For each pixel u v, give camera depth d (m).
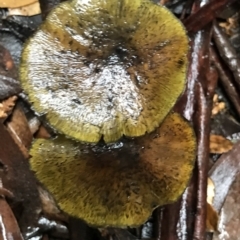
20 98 0.23
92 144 0.20
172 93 0.19
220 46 0.25
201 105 0.23
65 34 0.19
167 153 0.20
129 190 0.20
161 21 0.19
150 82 0.19
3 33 0.24
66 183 0.20
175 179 0.20
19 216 0.22
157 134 0.20
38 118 0.24
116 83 0.19
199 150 0.23
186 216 0.22
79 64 0.19
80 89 0.19
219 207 0.24
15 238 0.21
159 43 0.19
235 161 0.25
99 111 0.19
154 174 0.20
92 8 0.19
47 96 0.19
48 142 0.20
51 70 0.19
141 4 0.19
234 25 0.27
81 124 0.19
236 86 0.25
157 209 0.22
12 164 0.22
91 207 0.20
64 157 0.20
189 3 0.25
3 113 0.23
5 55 0.23
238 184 0.24
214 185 0.24
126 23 0.19
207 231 0.23
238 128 0.26
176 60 0.19
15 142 0.23
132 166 0.20
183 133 0.21
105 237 0.22
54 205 0.23
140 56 0.19
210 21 0.24
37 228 0.23
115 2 0.19
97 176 0.20
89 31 0.19
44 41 0.19
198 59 0.24
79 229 0.23
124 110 0.19
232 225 0.23
